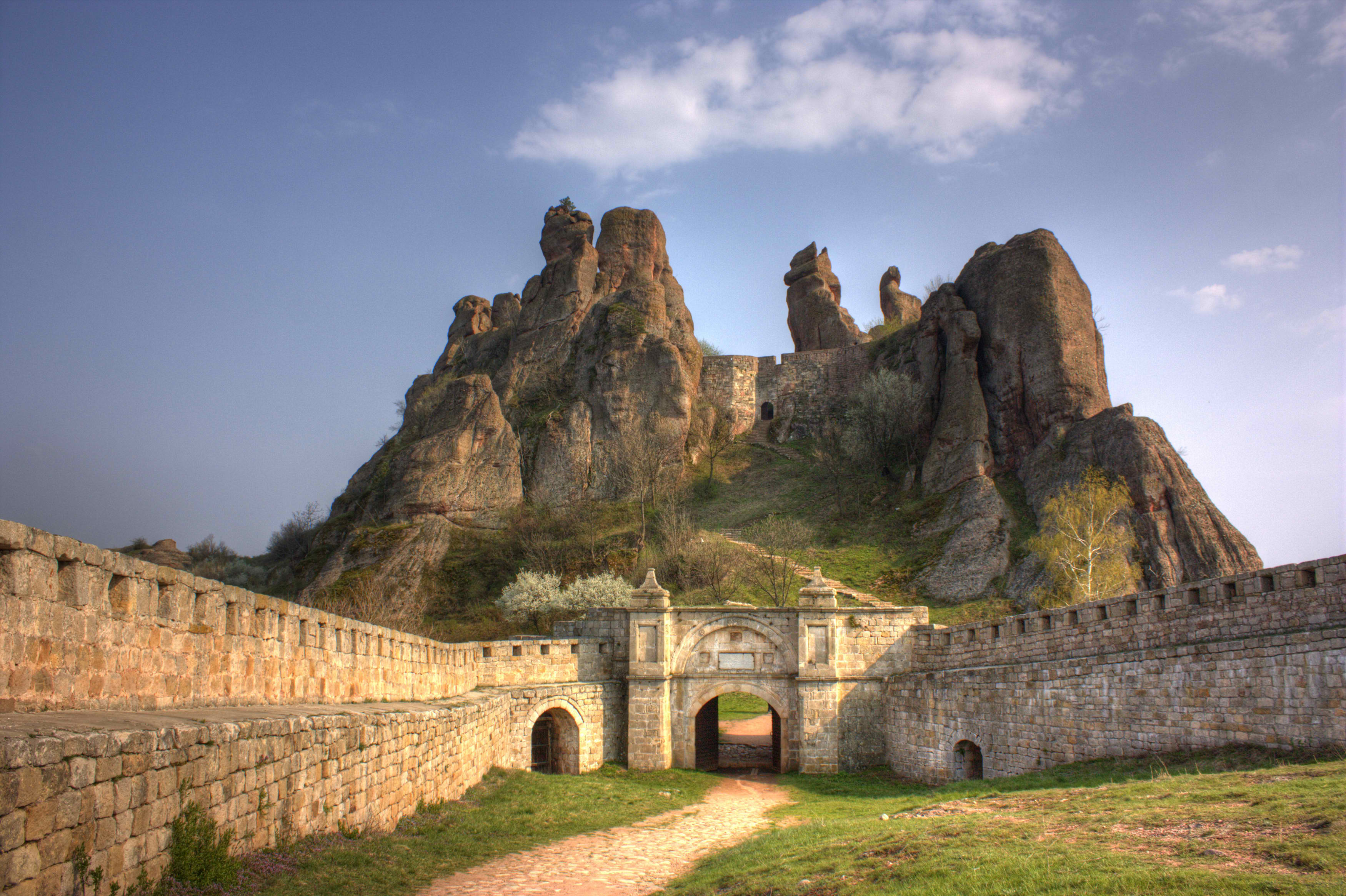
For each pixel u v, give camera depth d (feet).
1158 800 50.93
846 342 376.27
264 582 279.08
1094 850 41.50
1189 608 83.76
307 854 42.63
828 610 131.34
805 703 128.88
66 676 33.19
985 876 39.45
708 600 206.69
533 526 258.78
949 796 83.41
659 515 259.39
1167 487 210.59
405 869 47.80
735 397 352.08
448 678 101.96
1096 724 84.48
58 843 26.20
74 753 27.07
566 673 129.80
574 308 346.54
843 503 275.59
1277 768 56.24
